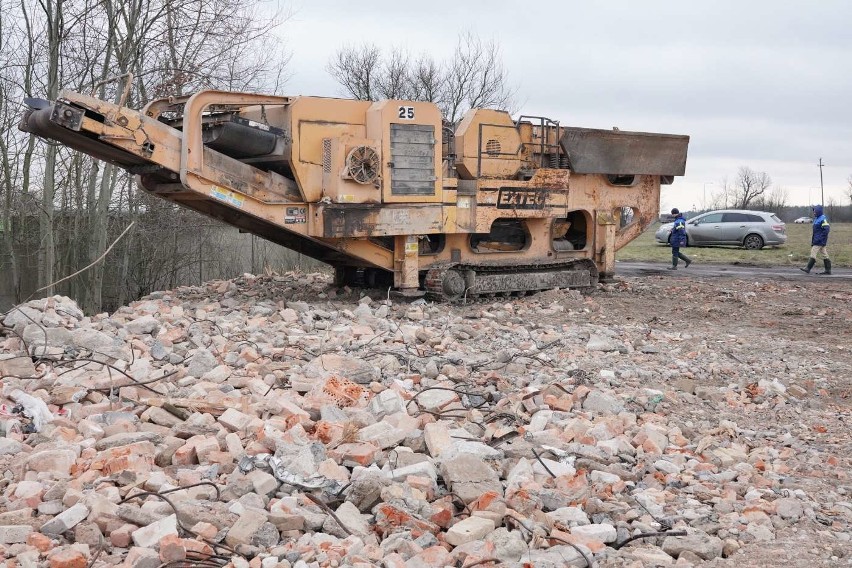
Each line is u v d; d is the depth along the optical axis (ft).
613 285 64.28
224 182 43.60
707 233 116.26
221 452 21.25
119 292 76.48
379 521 17.79
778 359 39.96
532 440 23.68
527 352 37.47
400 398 25.16
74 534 16.88
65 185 68.64
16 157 67.05
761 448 26.27
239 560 15.81
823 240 81.76
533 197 56.18
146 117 41.24
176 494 18.58
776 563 17.42
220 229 82.07
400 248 51.06
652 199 66.03
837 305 59.77
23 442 22.03
